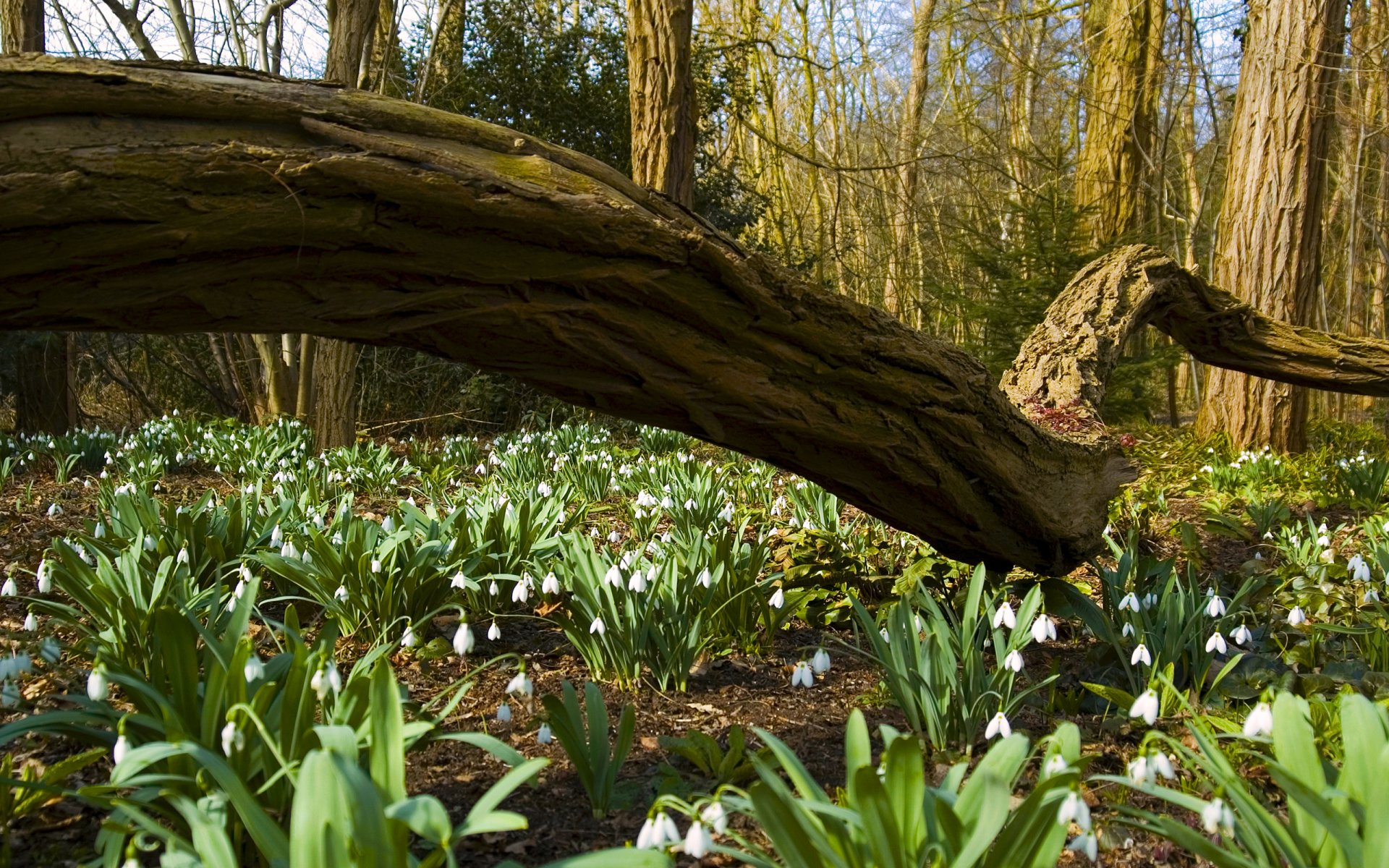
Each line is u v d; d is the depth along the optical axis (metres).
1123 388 12.71
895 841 1.73
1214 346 6.27
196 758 1.79
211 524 4.71
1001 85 19.11
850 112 23.89
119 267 2.09
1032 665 3.97
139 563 4.10
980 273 15.92
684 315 2.87
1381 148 17.34
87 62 1.94
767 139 16.20
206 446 10.10
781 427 3.32
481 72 15.91
